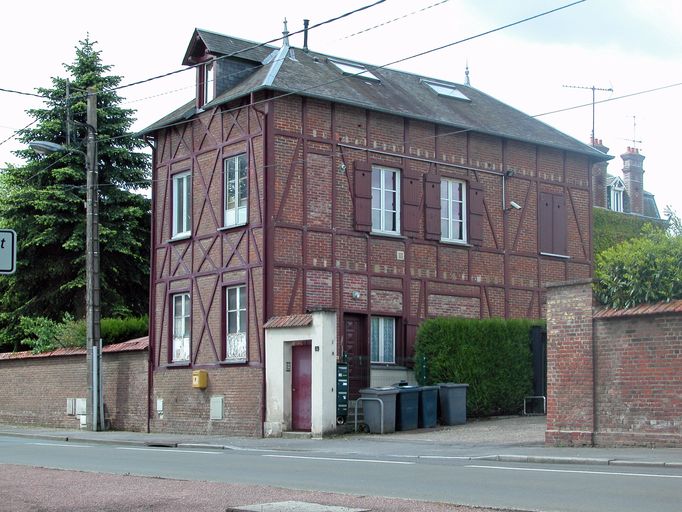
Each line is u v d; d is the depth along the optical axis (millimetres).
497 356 27234
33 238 37906
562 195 31750
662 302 18016
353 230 26891
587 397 18891
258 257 25719
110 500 11570
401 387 24938
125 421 30031
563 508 10484
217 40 27750
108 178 39531
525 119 32812
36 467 16016
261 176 25750
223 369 26688
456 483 13031
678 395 17469
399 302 27625
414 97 29969
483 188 29812
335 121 26859
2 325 40625
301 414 24688
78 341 33312
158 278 29453
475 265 29359
